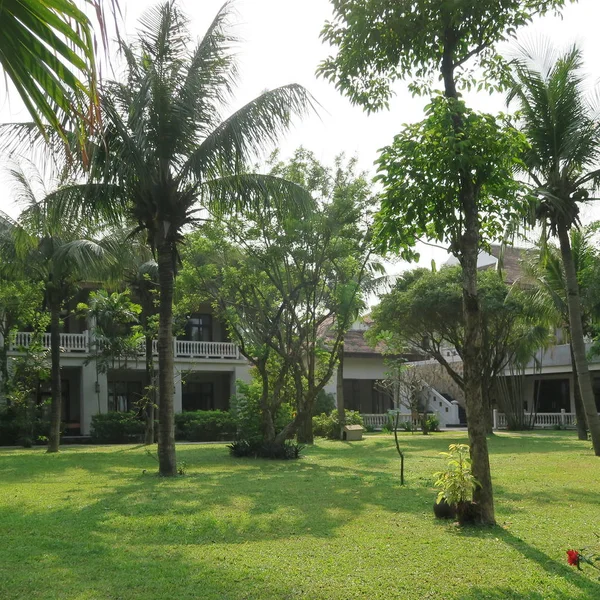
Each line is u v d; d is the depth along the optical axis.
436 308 24.81
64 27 2.58
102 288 28.77
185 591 5.62
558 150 16.94
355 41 8.45
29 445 25.14
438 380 40.25
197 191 14.31
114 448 24.09
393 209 8.09
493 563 6.43
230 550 7.05
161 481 13.15
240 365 32.44
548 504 9.90
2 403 26.03
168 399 14.35
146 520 8.74
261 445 18.66
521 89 16.42
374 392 39.69
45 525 8.48
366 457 18.61
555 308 24.27
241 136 13.30
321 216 17.59
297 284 19.03
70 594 5.55
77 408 31.30
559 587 5.67
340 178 18.28
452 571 6.17
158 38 13.16
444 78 8.51
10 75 2.66
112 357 26.70
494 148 7.55
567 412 37.94
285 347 20.48
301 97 13.62
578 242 22.52
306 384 24.53
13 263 20.00
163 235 14.17
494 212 8.66
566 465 15.58
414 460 17.41
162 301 14.40
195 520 8.70
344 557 6.70
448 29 8.35
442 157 7.55
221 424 29.58
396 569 6.24
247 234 17.95
